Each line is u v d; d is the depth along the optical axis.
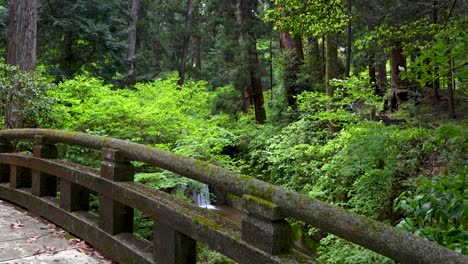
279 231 1.82
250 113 14.62
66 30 11.79
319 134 9.08
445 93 10.93
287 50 13.07
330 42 9.91
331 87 9.77
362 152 5.95
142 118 7.42
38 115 6.64
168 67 20.45
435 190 2.08
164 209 2.43
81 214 3.46
